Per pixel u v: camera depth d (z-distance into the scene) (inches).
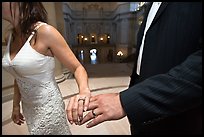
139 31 37.4
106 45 1098.1
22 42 52.4
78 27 1103.6
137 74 37.4
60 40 49.7
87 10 1091.9
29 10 48.6
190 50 23.2
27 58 48.5
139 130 29.3
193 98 18.7
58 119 57.1
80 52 1093.8
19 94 64.7
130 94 20.9
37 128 56.9
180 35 24.2
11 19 50.3
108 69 420.5
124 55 1002.7
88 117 22.7
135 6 901.8
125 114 20.6
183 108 19.5
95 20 1111.6
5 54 54.6
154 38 28.3
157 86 20.0
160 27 27.5
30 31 49.7
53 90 55.6
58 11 317.1
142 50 33.6
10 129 114.4
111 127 120.0
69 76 296.8
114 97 22.0
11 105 152.4
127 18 948.0
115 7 1047.6
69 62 51.9
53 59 54.7
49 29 48.7
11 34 55.4
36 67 49.9
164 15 26.9
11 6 47.7
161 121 26.7
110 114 21.2
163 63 26.3
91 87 238.7
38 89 53.2
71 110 29.8
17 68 50.1
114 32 1114.7
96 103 23.3
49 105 55.0
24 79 52.4
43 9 53.2
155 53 27.9
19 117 67.5
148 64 29.1
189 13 23.4
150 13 32.8
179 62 24.4
